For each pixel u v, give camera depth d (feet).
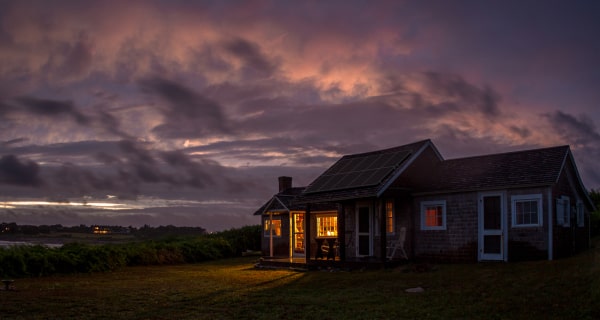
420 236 72.69
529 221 61.87
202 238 118.93
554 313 39.04
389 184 70.69
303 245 103.04
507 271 55.42
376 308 43.73
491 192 65.41
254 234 128.47
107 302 48.21
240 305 46.57
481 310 41.37
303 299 49.16
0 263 69.15
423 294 49.01
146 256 92.94
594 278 45.60
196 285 60.90
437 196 71.10
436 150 77.46
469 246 66.85
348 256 83.10
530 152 67.72
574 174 68.64
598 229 86.89
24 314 42.11
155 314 42.80
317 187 82.53
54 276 72.13
